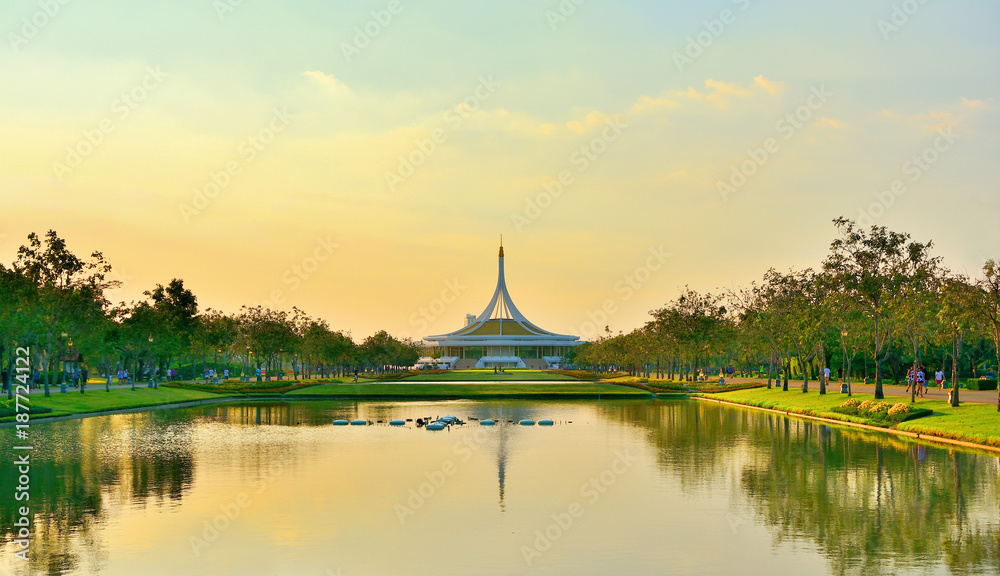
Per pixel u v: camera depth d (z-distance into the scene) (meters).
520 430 53.16
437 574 21.11
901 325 60.00
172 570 21.45
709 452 41.44
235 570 21.44
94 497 30.03
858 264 60.38
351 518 27.09
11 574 20.98
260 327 111.25
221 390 94.31
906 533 24.33
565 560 22.28
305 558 22.56
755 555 22.41
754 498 29.62
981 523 25.45
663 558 22.30
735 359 147.25
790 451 41.50
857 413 57.25
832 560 21.80
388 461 38.84
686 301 108.31
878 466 36.03
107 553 22.91
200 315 117.12
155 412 69.75
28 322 65.56
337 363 146.62
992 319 48.00
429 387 104.19
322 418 62.97
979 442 42.09
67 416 63.34
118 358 98.12
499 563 22.08
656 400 88.56
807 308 73.06
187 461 38.72
